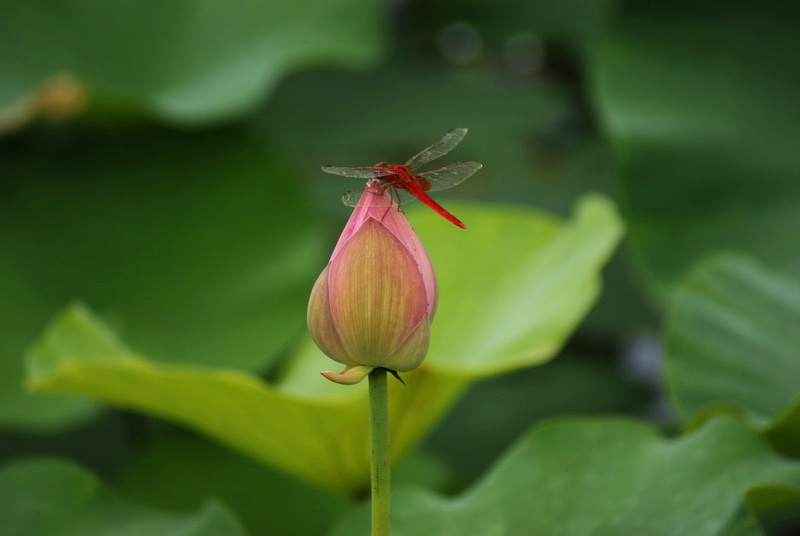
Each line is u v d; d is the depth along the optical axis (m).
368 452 1.51
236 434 1.54
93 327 1.61
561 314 1.57
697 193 1.87
